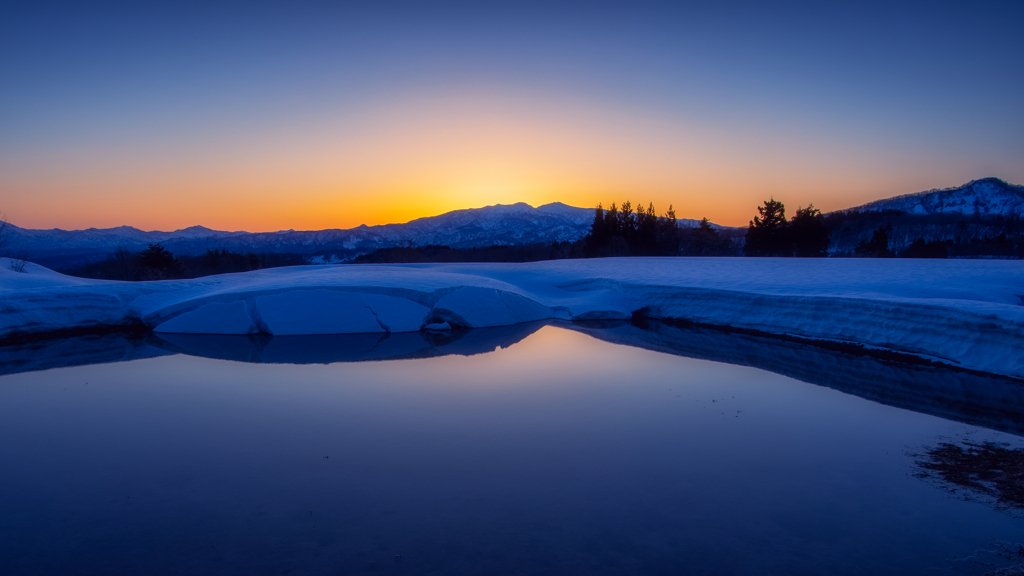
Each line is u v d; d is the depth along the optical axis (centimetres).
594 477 609
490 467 642
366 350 1490
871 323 1417
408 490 578
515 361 1318
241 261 6619
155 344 1595
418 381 1110
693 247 6506
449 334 1786
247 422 838
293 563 433
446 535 477
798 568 417
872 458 664
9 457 693
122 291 2020
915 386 1034
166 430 802
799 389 1024
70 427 819
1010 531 474
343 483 598
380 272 2592
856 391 1002
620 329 1883
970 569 412
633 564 426
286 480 609
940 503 533
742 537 469
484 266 3562
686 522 498
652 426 802
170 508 541
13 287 2197
